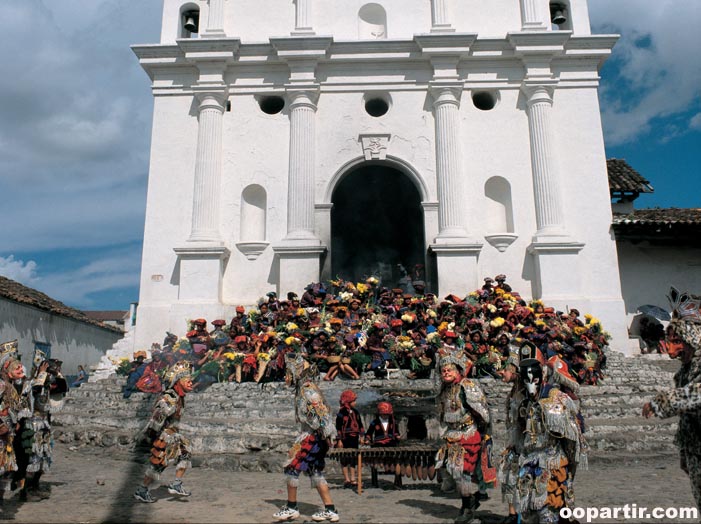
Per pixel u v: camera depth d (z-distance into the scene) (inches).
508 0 708.0
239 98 681.6
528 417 177.6
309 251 622.8
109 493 264.7
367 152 666.8
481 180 661.9
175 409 252.4
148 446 368.8
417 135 673.6
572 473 173.0
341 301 547.8
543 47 666.8
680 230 647.8
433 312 517.7
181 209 652.1
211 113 663.1
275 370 435.8
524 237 648.4
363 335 459.5
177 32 705.6
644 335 682.8
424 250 650.8
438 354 226.8
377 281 583.2
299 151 656.4
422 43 665.6
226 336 513.0
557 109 674.2
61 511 231.9
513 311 515.5
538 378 177.3
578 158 661.9
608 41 672.4
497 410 362.6
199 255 622.2
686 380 161.8
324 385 417.7
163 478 299.1
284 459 313.3
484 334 453.7
